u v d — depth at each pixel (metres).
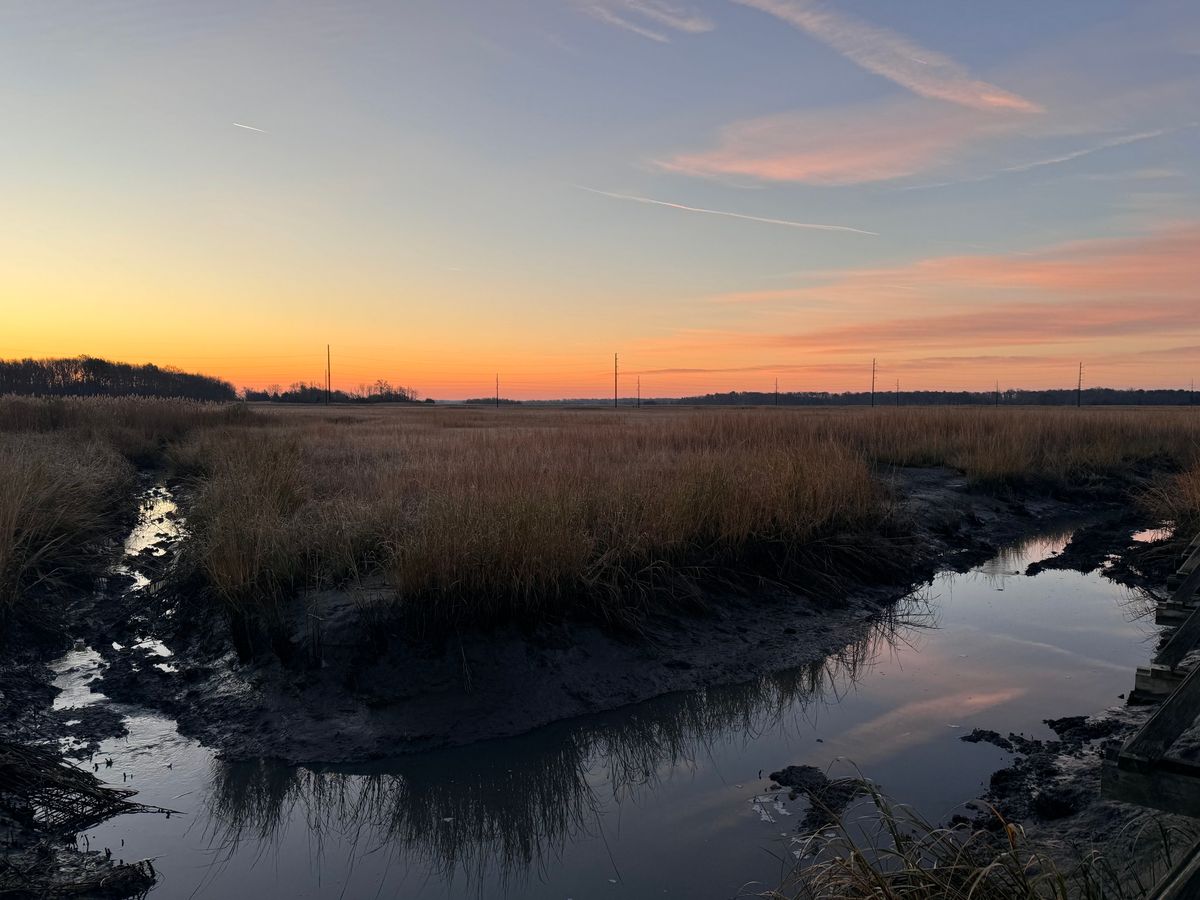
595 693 7.31
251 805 5.66
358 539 8.84
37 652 7.79
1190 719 3.30
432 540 7.61
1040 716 6.71
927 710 6.91
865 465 14.17
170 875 4.75
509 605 7.71
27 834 4.89
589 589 8.18
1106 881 3.69
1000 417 26.41
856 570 10.98
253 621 7.61
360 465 15.38
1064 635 9.05
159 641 8.26
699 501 10.11
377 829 5.36
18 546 8.98
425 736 6.55
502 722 6.80
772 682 7.75
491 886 4.63
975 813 5.02
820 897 3.71
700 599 8.95
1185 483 15.04
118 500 14.15
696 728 6.80
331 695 6.91
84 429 23.19
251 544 8.31
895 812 5.06
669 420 34.62
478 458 14.55
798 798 5.42
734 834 5.01
